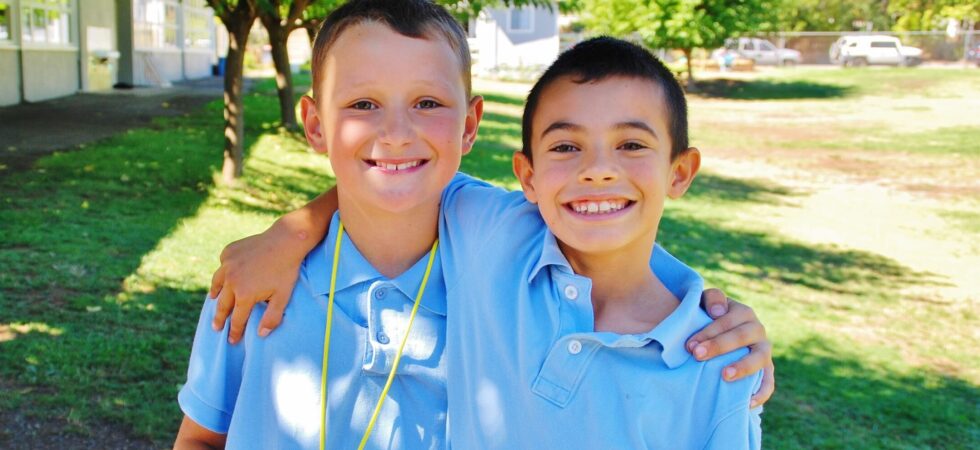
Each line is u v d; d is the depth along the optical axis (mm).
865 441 4969
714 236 10227
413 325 1719
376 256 1751
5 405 4168
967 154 18516
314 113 1797
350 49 1630
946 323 7684
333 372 1692
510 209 1750
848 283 8781
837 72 37875
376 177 1628
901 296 8469
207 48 30281
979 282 9172
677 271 1784
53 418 4113
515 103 24141
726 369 1540
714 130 21969
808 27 57781
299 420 1678
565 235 1607
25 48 16406
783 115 25609
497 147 14836
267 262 1708
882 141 20359
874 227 11695
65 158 10023
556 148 1613
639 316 1630
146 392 4465
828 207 12969
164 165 10023
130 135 12188
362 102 1630
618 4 30438
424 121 1636
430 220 1755
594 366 1557
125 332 5133
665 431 1539
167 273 6270
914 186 15117
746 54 44812
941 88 32031
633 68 1602
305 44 41312
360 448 1685
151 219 7742
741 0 31031
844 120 24312
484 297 1681
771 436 4902
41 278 5859
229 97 9391
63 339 4934
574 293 1604
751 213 11992
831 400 5590
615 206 1589
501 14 36844
